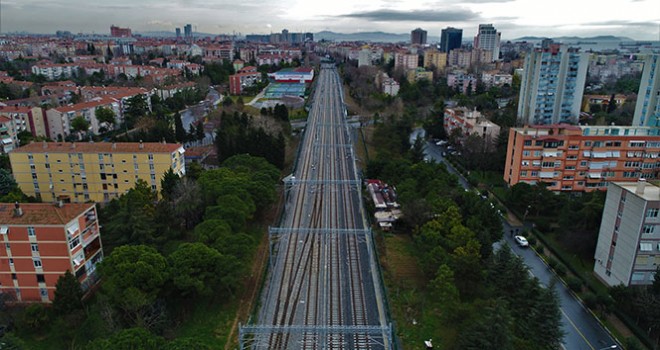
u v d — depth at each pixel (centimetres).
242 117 14862
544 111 16950
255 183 9425
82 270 6925
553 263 7831
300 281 7406
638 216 6581
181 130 14525
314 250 8462
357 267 7881
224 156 12725
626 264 6844
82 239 6888
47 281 6669
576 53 16288
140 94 18075
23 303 6700
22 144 14250
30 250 6500
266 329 5603
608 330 6219
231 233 7569
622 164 10594
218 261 6444
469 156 13088
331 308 6706
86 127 15688
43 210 6662
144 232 7562
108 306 5675
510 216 10025
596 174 10675
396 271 7756
